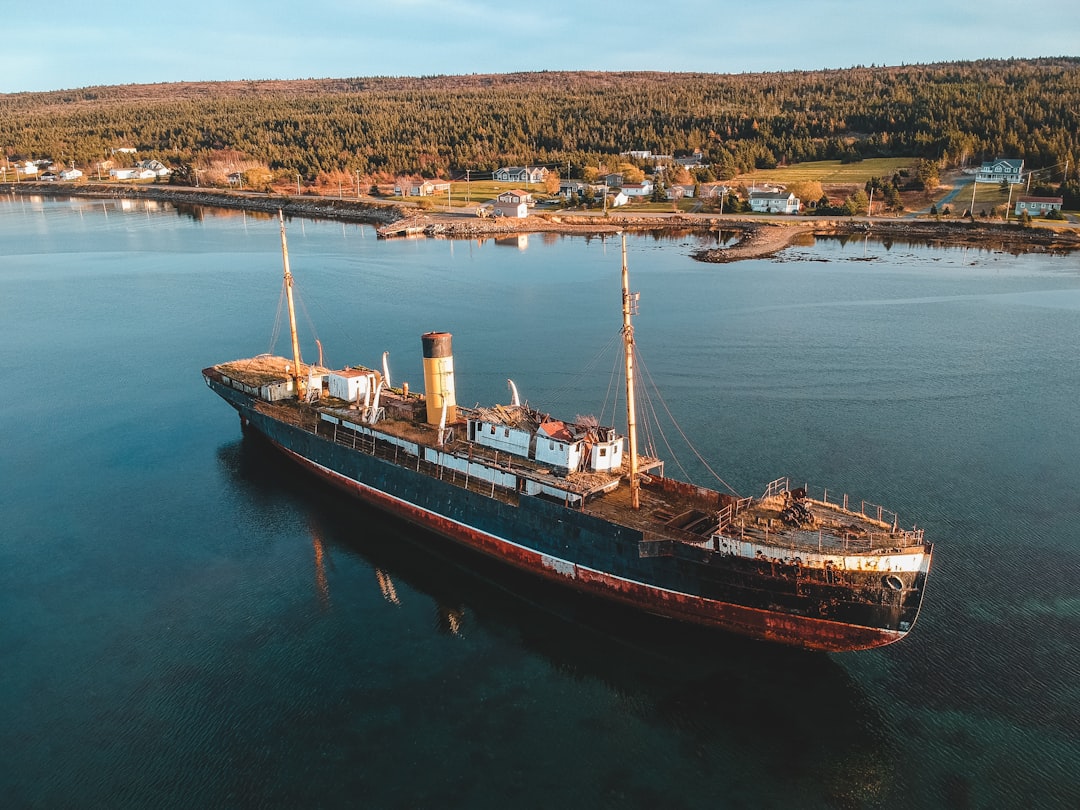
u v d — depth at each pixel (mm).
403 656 38438
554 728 33781
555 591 43812
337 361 87812
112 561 46938
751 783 30859
